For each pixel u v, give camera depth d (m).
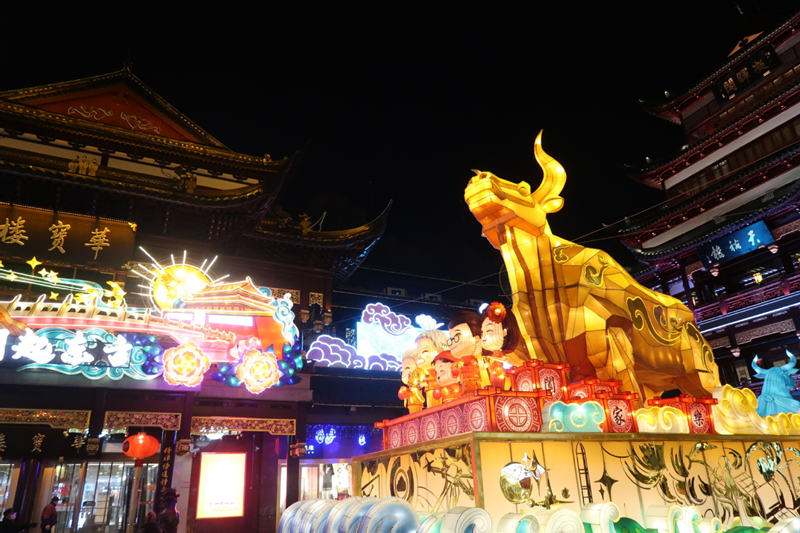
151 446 15.65
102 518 19.05
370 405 22.28
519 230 6.53
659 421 6.00
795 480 6.84
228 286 17.36
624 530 5.15
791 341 26.55
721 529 5.64
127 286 17.72
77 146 18.78
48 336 14.73
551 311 6.40
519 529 4.39
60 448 19.16
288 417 18.53
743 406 6.83
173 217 18.83
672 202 33.78
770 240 26.94
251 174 20.89
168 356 15.23
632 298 6.72
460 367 6.07
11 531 16.69
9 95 18.73
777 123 29.06
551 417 5.44
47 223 16.62
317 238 21.44
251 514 19.78
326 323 21.17
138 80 20.95
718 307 29.06
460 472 5.20
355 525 4.86
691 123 34.44
